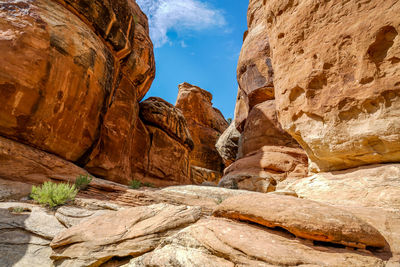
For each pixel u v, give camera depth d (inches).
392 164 175.8
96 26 446.3
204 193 346.3
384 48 171.6
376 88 172.7
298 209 113.8
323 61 209.9
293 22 245.4
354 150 193.3
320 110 212.2
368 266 90.7
